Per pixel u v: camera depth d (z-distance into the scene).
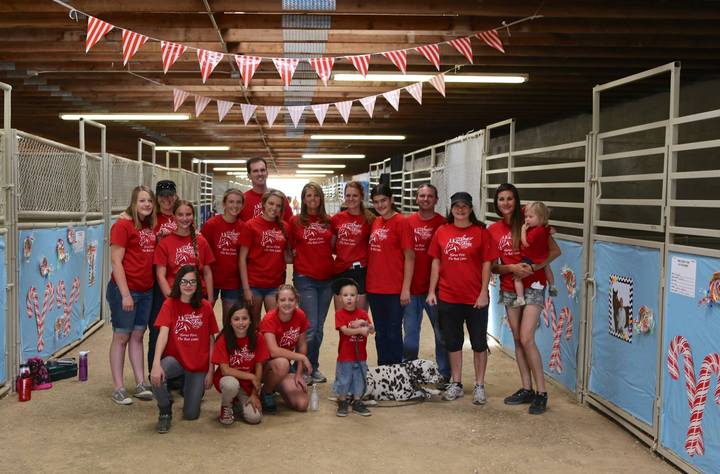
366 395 4.66
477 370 4.72
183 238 4.68
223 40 6.53
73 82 9.30
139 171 9.31
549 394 5.00
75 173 6.51
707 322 3.30
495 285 6.85
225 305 5.09
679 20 6.40
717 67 7.81
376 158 23.16
